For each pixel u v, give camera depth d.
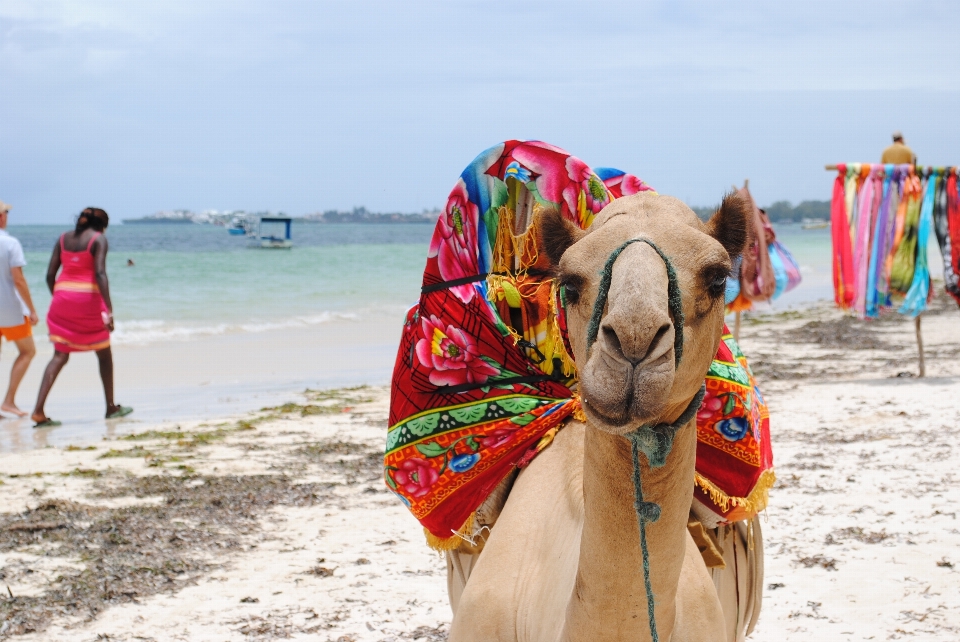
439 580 6.82
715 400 3.68
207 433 11.62
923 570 6.55
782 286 14.43
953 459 9.16
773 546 7.10
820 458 9.39
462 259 4.05
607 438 2.64
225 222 135.75
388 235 101.44
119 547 7.60
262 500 8.80
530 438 3.93
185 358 18.14
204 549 7.54
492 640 3.31
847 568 6.63
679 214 2.71
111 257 47.16
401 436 4.06
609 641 2.80
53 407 13.64
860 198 13.36
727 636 3.82
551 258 3.00
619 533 2.69
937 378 13.65
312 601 6.46
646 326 2.25
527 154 3.97
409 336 4.09
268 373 16.59
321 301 28.92
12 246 12.76
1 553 7.51
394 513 8.41
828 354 16.84
